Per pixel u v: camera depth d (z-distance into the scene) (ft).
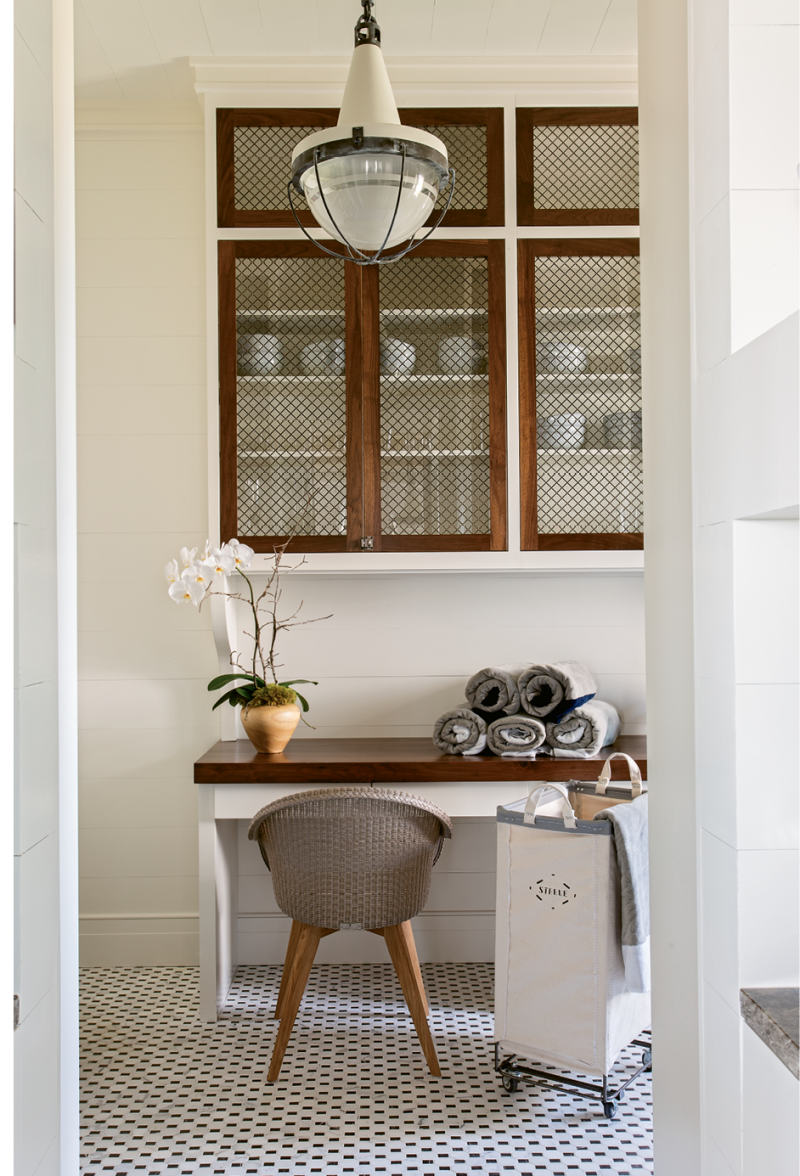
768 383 3.46
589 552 9.84
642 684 11.03
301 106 9.78
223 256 9.74
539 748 9.71
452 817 10.02
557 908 7.72
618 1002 7.72
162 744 11.03
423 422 9.81
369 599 10.94
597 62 9.84
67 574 4.61
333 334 9.77
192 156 10.96
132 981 10.52
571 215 9.80
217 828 9.52
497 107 9.78
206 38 9.48
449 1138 7.27
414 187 6.10
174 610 11.00
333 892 7.96
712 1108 4.13
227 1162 6.97
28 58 3.97
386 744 10.44
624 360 9.86
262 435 9.79
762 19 3.85
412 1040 8.91
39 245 4.11
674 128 4.67
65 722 4.57
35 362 4.06
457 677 10.97
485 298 9.80
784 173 3.84
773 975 3.80
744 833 3.80
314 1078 8.20
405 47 9.70
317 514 9.79
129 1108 7.73
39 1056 4.01
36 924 3.98
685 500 4.58
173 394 10.96
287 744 10.40
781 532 3.83
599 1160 6.97
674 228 4.71
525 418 9.78
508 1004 7.95
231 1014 9.55
